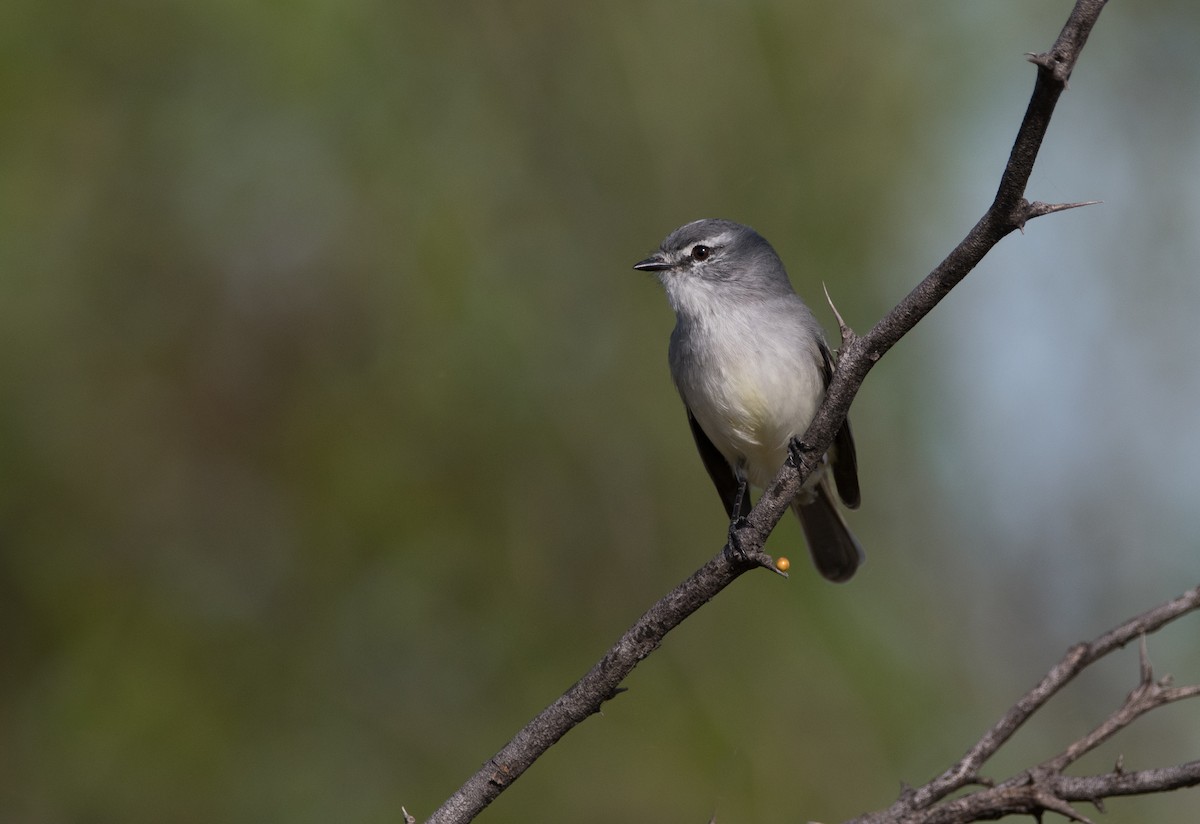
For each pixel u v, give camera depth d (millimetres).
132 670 11906
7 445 12078
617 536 12695
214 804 11547
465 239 13242
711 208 13711
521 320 13016
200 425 12703
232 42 12852
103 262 12789
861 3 14391
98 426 12453
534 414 12844
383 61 13469
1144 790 5312
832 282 13516
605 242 13641
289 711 12031
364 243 13133
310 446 12664
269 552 12531
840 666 12266
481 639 12375
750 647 12297
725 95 13992
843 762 11977
